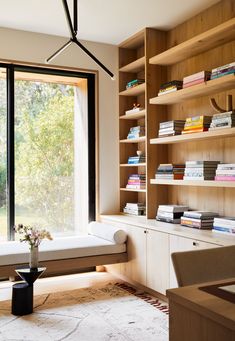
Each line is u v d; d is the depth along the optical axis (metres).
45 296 3.38
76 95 4.40
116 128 4.48
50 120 4.26
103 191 4.39
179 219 3.55
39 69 4.13
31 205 4.11
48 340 2.46
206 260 1.72
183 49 3.40
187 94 3.38
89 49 4.32
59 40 4.15
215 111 3.33
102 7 3.38
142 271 3.52
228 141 3.20
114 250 3.70
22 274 2.89
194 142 3.61
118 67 4.47
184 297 1.26
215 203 3.35
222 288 1.36
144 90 4.18
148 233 3.44
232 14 3.15
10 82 3.98
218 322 1.11
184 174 3.49
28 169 4.11
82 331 2.61
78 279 3.95
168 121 3.88
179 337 1.29
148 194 3.89
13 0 3.22
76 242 3.69
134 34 4.08
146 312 2.98
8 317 2.86
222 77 2.90
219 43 3.25
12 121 4.00
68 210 4.31
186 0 3.25
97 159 4.36
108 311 3.00
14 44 3.92
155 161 3.93
